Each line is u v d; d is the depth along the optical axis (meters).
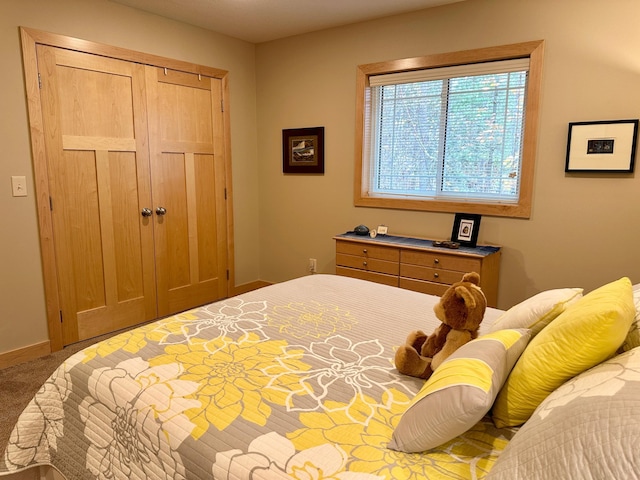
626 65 2.63
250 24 3.68
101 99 3.14
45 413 1.52
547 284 3.03
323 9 3.31
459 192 3.44
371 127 3.78
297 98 4.10
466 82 3.28
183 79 3.66
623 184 2.71
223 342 1.67
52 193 2.93
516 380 1.13
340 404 1.27
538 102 2.92
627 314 1.00
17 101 2.73
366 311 2.04
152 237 3.57
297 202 4.27
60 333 3.06
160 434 1.18
